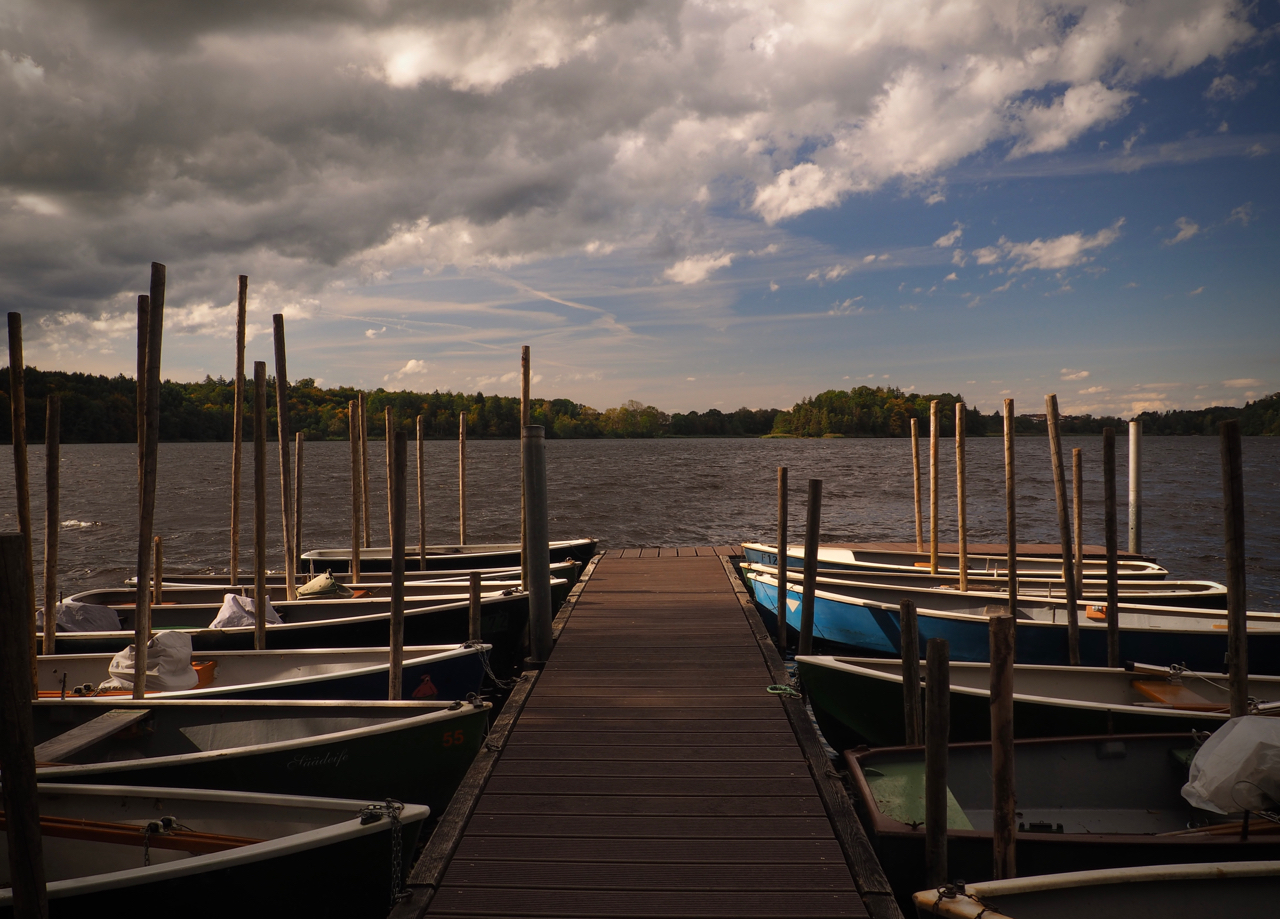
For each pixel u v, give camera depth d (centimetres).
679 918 368
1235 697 551
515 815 461
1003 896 357
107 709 600
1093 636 871
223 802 453
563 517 2900
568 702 650
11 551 295
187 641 705
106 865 449
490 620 946
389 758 549
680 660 768
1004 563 1332
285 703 588
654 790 493
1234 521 546
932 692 411
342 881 425
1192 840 431
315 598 1041
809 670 704
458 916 370
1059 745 541
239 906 407
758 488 4203
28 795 301
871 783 503
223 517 2939
